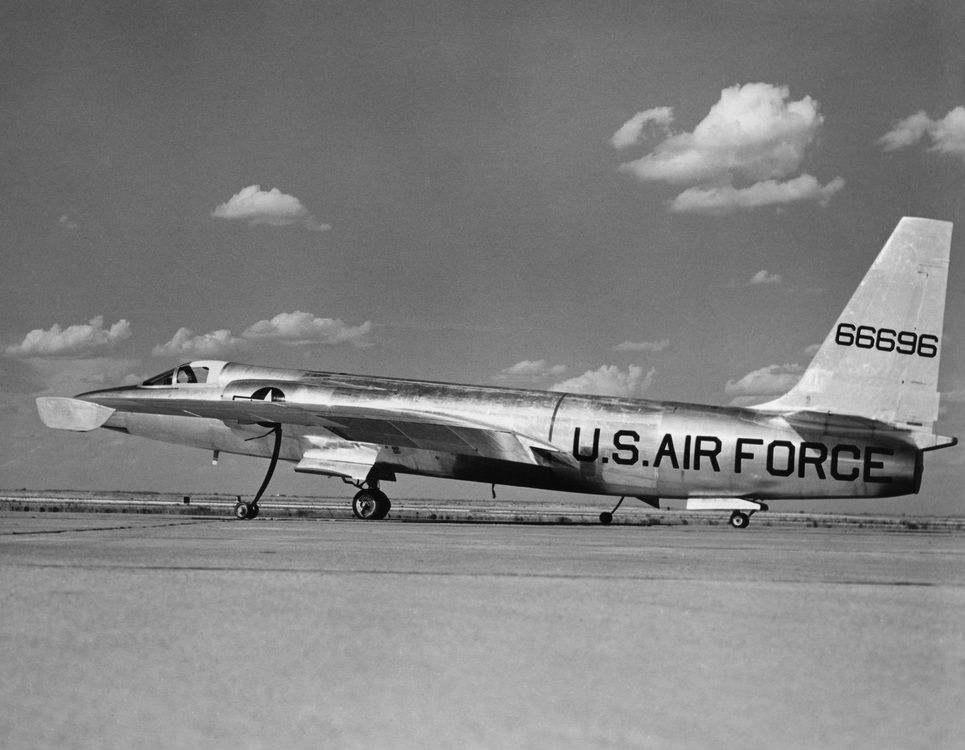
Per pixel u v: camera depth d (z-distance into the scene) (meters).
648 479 24.62
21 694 4.66
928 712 4.47
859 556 12.76
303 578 8.89
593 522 32.06
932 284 22.72
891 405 22.81
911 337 22.83
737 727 4.21
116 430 29.52
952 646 5.93
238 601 7.42
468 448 24.61
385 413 25.84
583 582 8.87
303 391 27.81
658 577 9.37
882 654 5.66
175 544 13.05
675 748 3.92
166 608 7.05
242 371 28.91
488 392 26.78
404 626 6.43
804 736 4.11
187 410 26.52
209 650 5.62
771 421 23.67
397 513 37.12
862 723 4.30
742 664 5.36
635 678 5.03
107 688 4.78
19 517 23.70
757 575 9.72
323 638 6.00
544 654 5.58
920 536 20.94
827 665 5.36
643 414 24.75
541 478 25.84
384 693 4.72
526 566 10.38
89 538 14.19
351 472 25.84
